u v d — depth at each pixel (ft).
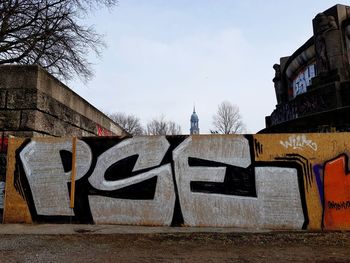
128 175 24.56
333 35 50.62
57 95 31.91
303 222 22.93
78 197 24.68
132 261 15.60
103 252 17.22
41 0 54.54
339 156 23.13
